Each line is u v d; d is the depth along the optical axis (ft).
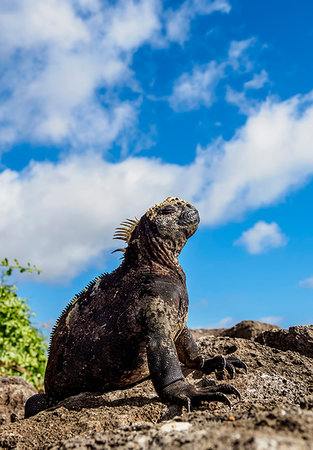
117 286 1.95
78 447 1.09
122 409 1.68
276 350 2.30
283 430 0.95
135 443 1.04
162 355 1.67
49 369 2.00
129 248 2.03
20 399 2.49
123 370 1.84
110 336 1.84
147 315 1.77
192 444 0.92
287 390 1.83
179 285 1.91
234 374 1.98
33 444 1.48
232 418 1.18
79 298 2.10
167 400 1.61
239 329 3.45
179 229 2.00
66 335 1.97
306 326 2.41
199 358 2.04
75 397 1.86
